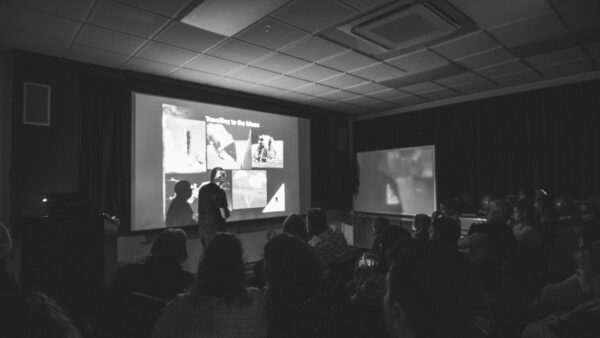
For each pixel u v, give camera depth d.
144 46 3.91
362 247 7.43
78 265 2.59
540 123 5.55
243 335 1.21
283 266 1.36
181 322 1.21
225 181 5.62
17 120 3.92
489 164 6.06
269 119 6.35
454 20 3.40
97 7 3.05
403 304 0.65
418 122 6.98
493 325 1.63
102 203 4.51
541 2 3.08
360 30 3.55
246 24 3.38
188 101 5.34
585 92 5.14
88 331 1.70
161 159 5.01
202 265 1.30
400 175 6.84
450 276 0.63
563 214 4.05
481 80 5.42
